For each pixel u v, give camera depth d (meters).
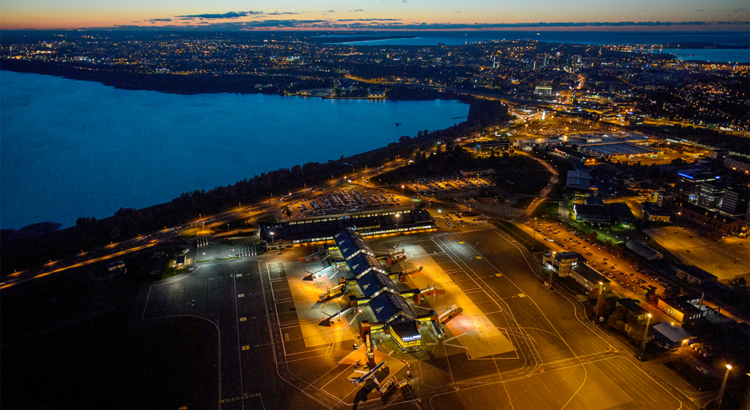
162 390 197.00
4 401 189.88
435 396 195.62
